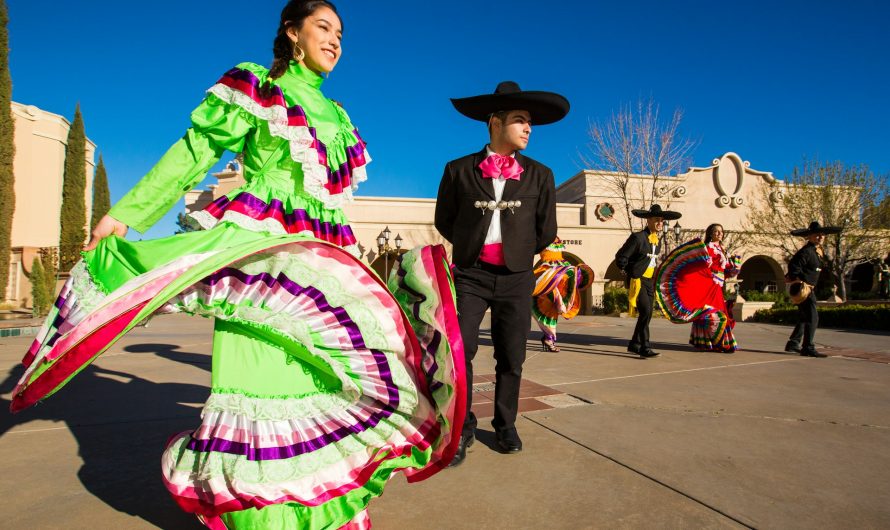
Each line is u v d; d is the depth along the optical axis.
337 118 1.98
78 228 24.02
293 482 1.45
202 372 4.80
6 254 17.17
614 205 25.00
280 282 1.56
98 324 1.31
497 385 2.71
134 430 2.92
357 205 23.17
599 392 4.01
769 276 30.72
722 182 25.66
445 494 2.09
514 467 2.38
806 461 2.45
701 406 3.55
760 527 1.79
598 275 24.20
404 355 1.72
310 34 1.87
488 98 2.78
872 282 25.92
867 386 4.27
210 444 1.43
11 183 17.08
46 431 2.89
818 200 21.94
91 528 1.77
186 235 1.59
